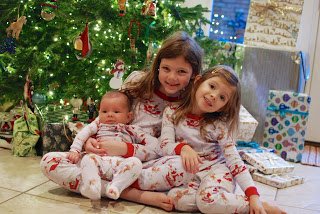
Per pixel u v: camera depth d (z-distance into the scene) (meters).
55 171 1.47
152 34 2.21
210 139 1.55
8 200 1.40
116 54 2.14
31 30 2.19
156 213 1.42
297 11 2.96
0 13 2.24
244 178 1.45
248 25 3.02
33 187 1.54
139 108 1.69
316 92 3.07
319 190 1.88
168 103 1.69
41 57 2.07
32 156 1.95
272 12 2.98
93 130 1.62
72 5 2.08
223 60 2.75
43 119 1.95
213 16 3.26
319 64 3.04
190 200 1.44
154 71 1.66
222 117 1.56
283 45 2.98
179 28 2.36
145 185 1.49
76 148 1.54
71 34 2.05
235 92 1.53
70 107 2.18
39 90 2.18
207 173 1.50
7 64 2.22
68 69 2.21
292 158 2.46
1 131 2.08
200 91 1.53
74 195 1.50
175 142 1.57
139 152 1.57
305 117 2.43
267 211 1.38
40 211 1.33
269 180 1.90
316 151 2.82
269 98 2.49
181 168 1.48
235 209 1.39
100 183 1.40
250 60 2.77
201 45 2.51
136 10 2.19
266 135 2.51
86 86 2.16
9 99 2.20
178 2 2.64
